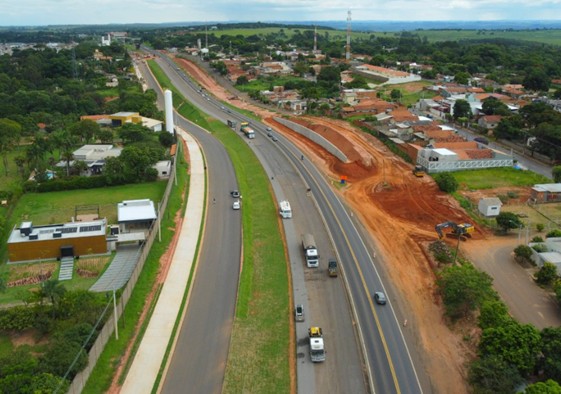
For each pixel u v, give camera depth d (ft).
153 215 292.61
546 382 148.87
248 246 273.13
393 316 210.38
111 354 180.45
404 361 183.73
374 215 315.37
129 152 373.61
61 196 347.15
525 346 166.71
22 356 168.35
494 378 157.38
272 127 560.61
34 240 254.47
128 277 237.66
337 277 240.53
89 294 206.49
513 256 263.29
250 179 390.01
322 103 623.77
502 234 289.74
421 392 168.76
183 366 178.81
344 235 285.84
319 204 332.80
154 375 173.68
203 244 273.54
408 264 253.85
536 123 485.15
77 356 160.04
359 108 583.17
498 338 171.73
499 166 395.34
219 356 184.75
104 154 422.00
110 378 170.40
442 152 397.19
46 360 160.35
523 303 221.87
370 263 254.27
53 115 570.46
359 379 173.88
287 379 173.88
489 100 572.10
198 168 411.13
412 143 441.68
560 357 163.22
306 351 187.93
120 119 549.13
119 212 294.87
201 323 204.03
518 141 476.13
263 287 233.55
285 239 282.15
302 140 502.38
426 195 346.95
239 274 241.35
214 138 515.91
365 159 409.90
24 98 602.85
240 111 640.17
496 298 209.26
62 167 394.93
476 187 359.25
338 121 546.67
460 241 280.10
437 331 202.08
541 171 399.03
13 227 293.84
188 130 552.00
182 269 245.65
